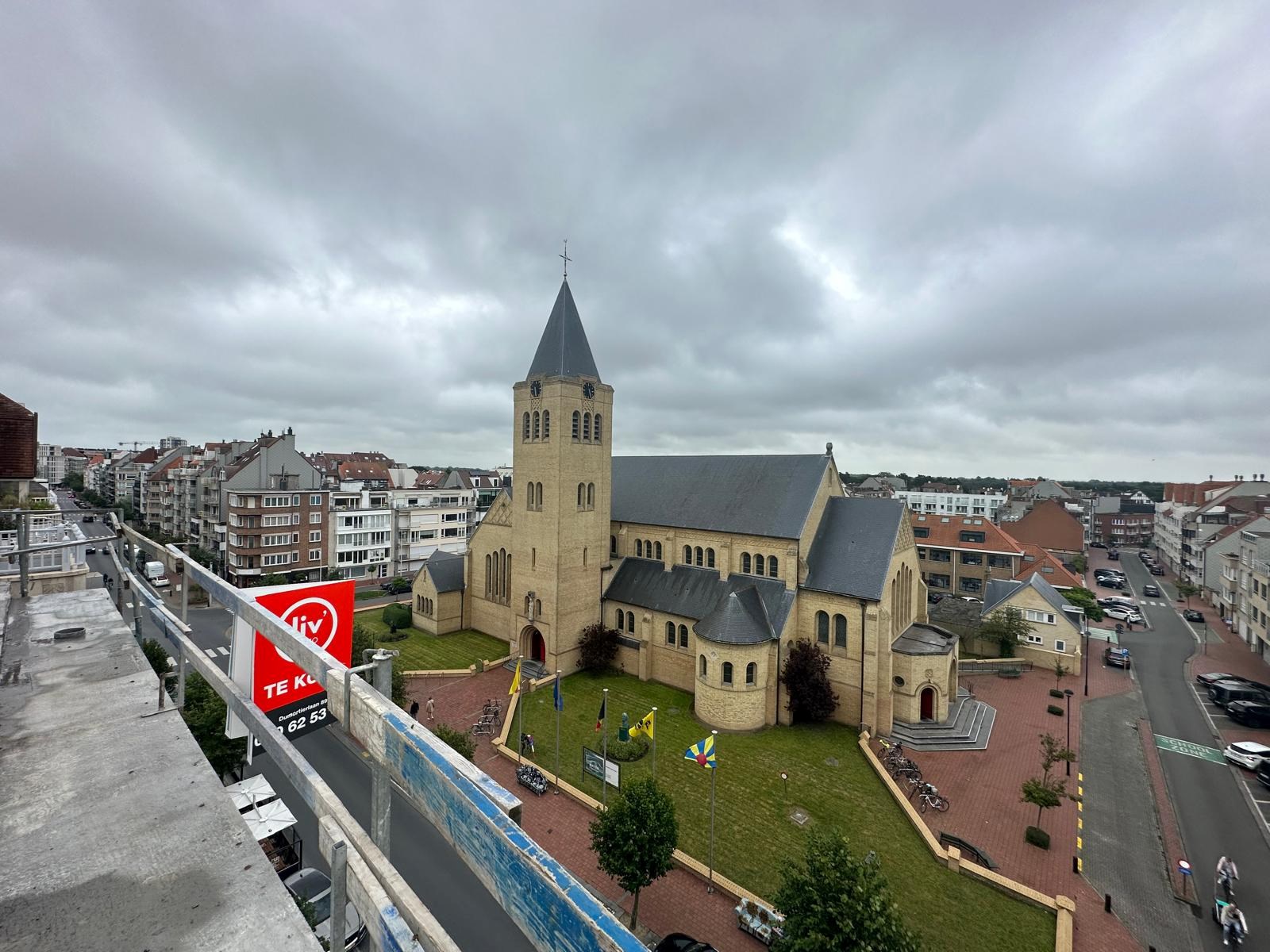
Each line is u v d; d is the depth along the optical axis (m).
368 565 87.31
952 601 63.41
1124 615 72.88
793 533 43.09
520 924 2.76
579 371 48.81
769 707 40.59
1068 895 25.11
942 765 35.41
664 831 22.33
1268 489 107.38
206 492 88.75
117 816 4.50
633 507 55.25
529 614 49.41
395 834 27.80
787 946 18.59
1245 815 31.75
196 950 3.32
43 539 22.30
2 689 6.91
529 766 32.69
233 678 11.33
